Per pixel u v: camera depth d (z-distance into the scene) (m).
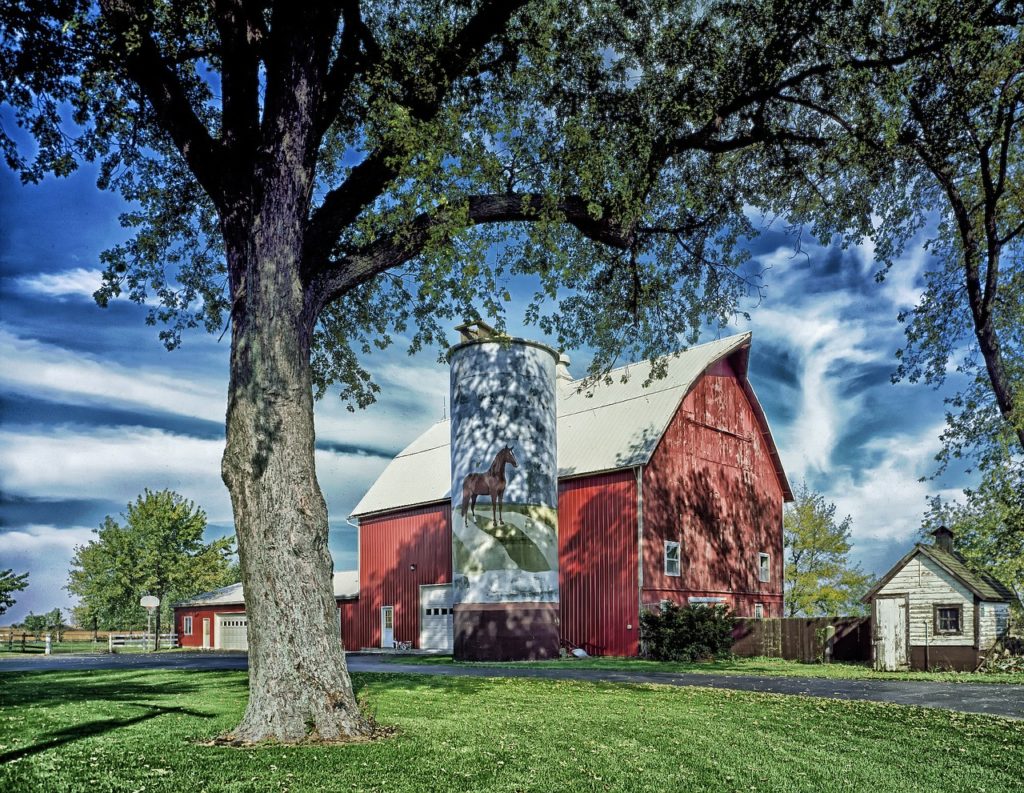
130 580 47.69
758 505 37.50
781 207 17.92
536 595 27.75
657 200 16.36
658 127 14.72
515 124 13.48
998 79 15.47
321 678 9.48
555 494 29.25
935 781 8.23
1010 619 26.25
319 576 9.80
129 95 12.91
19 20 11.72
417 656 32.12
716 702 13.77
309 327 10.83
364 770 7.72
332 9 10.95
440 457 42.94
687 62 15.13
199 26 11.92
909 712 13.02
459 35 12.65
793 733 10.77
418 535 40.94
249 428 9.92
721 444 36.03
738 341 36.22
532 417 28.62
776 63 14.57
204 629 50.00
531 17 14.19
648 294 16.70
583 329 17.55
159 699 12.84
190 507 51.28
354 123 14.91
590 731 10.36
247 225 10.52
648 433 32.44
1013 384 20.02
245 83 11.31
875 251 19.69
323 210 11.49
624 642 30.53
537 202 12.88
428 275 12.04
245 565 9.77
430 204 11.14
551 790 7.29
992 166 18.86
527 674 20.61
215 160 10.99
